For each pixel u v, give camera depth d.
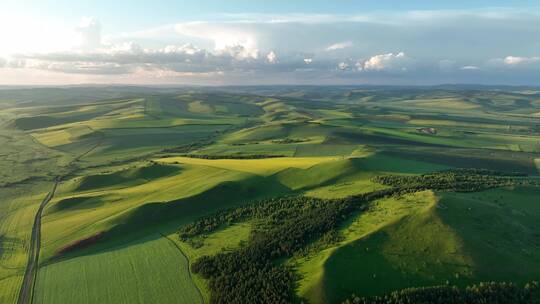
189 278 77.44
